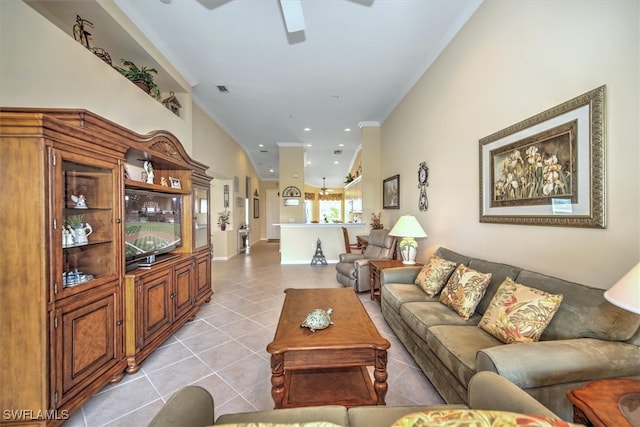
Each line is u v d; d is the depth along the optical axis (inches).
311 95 181.8
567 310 56.7
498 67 89.6
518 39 81.1
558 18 68.3
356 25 112.8
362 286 154.6
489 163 93.9
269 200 483.2
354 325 70.7
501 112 88.6
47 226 55.8
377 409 44.6
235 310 132.2
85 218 73.1
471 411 27.0
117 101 97.2
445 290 90.5
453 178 118.1
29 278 54.6
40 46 70.3
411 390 72.1
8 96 64.5
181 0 99.0
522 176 79.5
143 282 85.1
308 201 518.3
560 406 45.8
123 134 79.3
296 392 64.3
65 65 76.9
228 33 118.0
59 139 58.7
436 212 134.0
